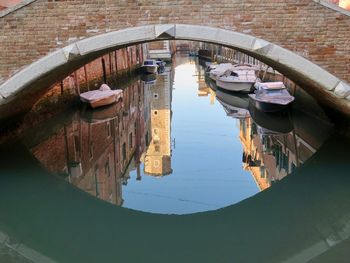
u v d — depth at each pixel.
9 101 7.63
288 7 7.10
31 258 5.69
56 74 9.42
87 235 6.32
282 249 5.77
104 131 13.52
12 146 10.23
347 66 7.25
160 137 15.07
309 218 6.79
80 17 7.12
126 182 8.96
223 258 5.61
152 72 31.62
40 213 7.11
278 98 14.32
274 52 7.21
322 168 8.72
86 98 15.66
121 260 5.60
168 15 7.12
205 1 7.10
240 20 7.15
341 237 6.14
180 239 6.20
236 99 20.00
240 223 6.68
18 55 7.22
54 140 11.60
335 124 10.77
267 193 7.95
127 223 6.73
